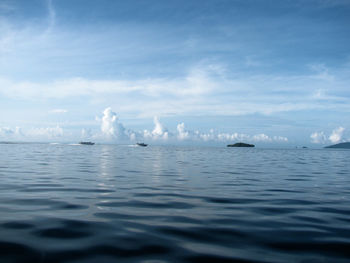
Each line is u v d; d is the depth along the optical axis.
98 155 47.31
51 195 10.34
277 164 30.69
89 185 12.98
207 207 8.82
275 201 9.94
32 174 16.88
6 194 10.36
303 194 11.43
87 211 8.00
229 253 5.06
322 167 26.72
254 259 4.80
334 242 5.70
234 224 6.93
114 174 17.84
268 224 6.98
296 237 6.00
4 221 6.77
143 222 6.96
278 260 4.78
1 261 4.54
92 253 4.93
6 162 26.22
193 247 5.32
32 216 7.30
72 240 5.57
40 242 5.42
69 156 40.53
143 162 30.41
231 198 10.38
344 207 9.05
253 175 18.66
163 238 5.79
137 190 11.82
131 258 4.75
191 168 23.42
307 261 4.75
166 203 9.30
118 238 5.73
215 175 18.27
